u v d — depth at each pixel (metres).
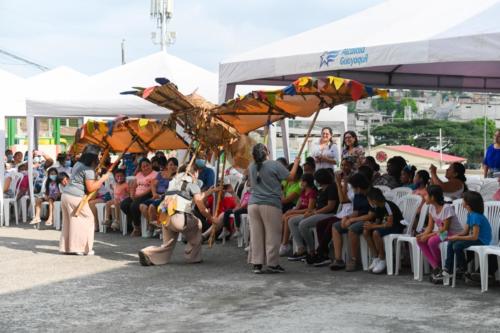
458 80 13.56
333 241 8.94
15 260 9.89
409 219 9.08
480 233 7.55
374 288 7.64
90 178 10.42
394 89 13.20
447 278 7.78
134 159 15.70
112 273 8.73
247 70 10.53
